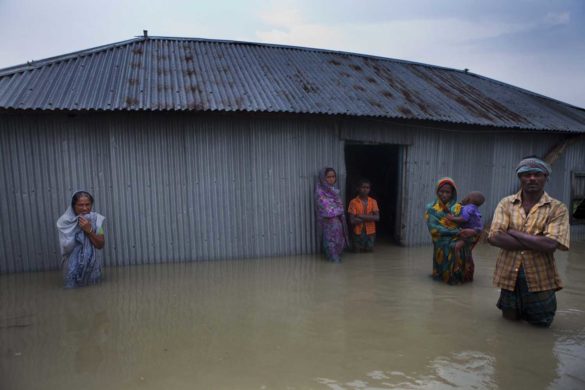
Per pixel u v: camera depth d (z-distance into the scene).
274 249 7.21
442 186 5.72
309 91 7.31
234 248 7.01
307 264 6.77
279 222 7.20
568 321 4.43
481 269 6.55
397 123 7.66
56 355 3.61
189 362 3.48
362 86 8.07
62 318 4.44
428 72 10.05
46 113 6.00
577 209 9.39
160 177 6.60
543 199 4.05
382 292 5.38
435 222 5.80
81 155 6.27
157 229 6.66
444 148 8.20
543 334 4.09
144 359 3.53
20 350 3.70
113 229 6.49
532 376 3.31
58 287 5.51
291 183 7.20
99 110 5.79
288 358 3.56
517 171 4.12
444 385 3.17
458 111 7.93
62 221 5.41
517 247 4.09
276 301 5.01
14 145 6.02
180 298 5.10
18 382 3.17
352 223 7.56
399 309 4.76
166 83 6.73
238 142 6.87
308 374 3.30
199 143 6.70
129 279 5.87
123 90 6.30
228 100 6.45
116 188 6.45
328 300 5.05
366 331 4.14
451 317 4.52
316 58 9.04
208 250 6.89
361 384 3.17
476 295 5.29
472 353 3.68
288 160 7.14
